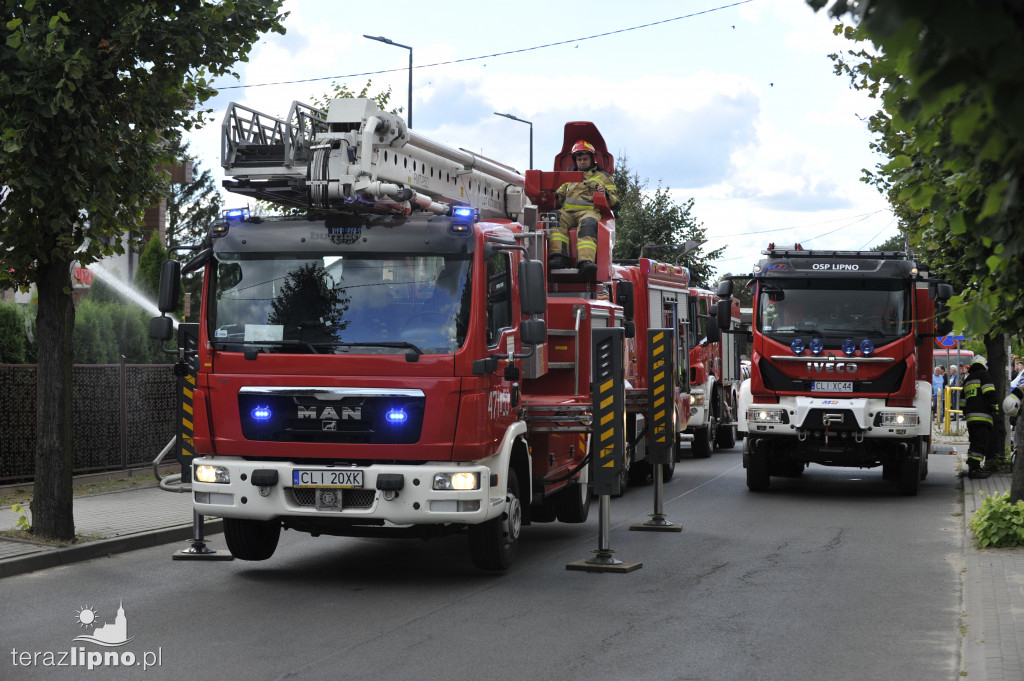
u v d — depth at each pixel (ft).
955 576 32.35
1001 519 36.60
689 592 29.91
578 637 24.58
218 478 30.60
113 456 54.65
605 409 33.58
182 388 36.27
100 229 36.11
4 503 44.47
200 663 22.12
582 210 44.29
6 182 33.88
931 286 51.47
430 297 30.01
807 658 22.79
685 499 52.49
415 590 30.19
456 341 29.66
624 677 21.24
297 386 30.01
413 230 30.45
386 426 29.53
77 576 32.14
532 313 30.30
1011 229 13.50
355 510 29.58
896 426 52.16
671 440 41.96
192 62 35.94
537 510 41.16
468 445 29.45
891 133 23.16
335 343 29.99
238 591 30.01
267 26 37.09
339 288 30.42
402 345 29.68
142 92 35.91
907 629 25.50
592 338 33.65
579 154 45.19
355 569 33.65
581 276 42.42
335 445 29.68
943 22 8.78
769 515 46.52
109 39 34.81
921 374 53.98
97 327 56.39
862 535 40.68
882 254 54.03
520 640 24.25
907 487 53.31
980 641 23.53
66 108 32.50
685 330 67.97
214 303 31.12
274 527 34.53
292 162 31.17
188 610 27.43
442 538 40.63
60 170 33.96
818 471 68.59
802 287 53.78
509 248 31.63
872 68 11.75
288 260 30.89
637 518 45.52
